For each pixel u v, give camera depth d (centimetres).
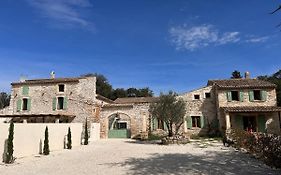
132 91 6919
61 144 1784
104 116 2777
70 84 2778
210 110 2645
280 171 901
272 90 2548
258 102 2538
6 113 2911
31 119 2730
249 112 2450
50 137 1666
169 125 2169
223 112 2500
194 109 2667
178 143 1969
